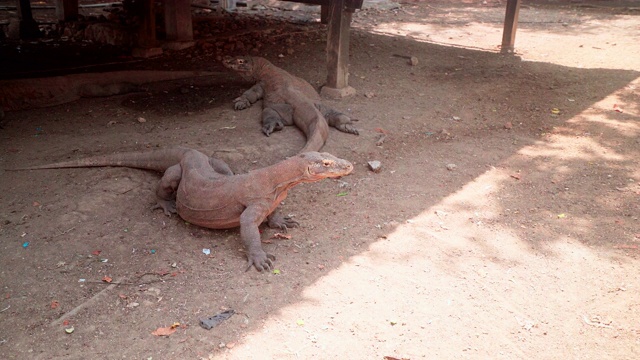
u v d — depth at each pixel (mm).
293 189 4449
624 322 3557
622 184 4512
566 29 9086
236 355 3381
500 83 6184
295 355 3385
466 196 4406
